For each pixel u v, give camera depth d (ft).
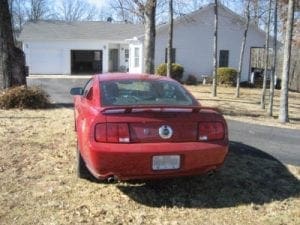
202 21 106.11
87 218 15.84
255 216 16.38
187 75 106.73
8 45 45.24
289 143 28.27
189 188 18.95
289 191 18.85
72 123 33.14
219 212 16.67
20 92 41.86
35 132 29.32
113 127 16.46
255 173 21.01
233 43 107.76
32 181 19.39
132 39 111.65
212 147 17.08
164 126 16.72
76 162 20.58
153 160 16.49
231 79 97.96
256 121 40.63
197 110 17.26
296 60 94.58
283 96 41.27
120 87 19.42
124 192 18.35
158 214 16.34
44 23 127.75
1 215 15.97
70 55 123.44
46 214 16.10
